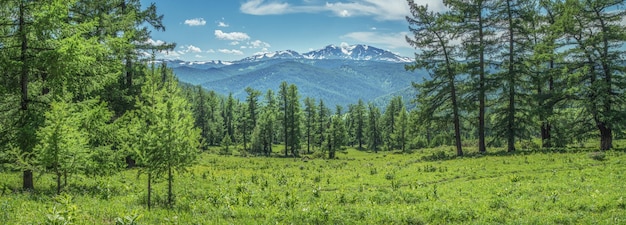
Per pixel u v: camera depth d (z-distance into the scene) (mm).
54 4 13266
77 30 14672
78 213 10609
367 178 22250
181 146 12227
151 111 12117
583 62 27438
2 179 17250
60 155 12750
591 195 12820
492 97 31891
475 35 31203
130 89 27109
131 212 9977
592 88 26172
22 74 14516
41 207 11109
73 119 13344
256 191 17484
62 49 13164
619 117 25234
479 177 20406
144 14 27547
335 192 17672
